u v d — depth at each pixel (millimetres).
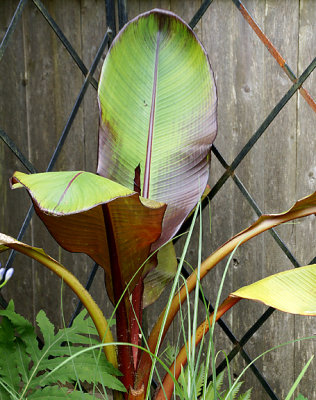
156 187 2180
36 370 2039
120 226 1900
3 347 2068
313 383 3395
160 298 3318
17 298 3443
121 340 2062
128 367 2072
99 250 1966
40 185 1747
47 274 3414
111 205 1848
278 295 2027
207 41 3234
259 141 3277
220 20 3209
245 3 3191
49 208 1700
